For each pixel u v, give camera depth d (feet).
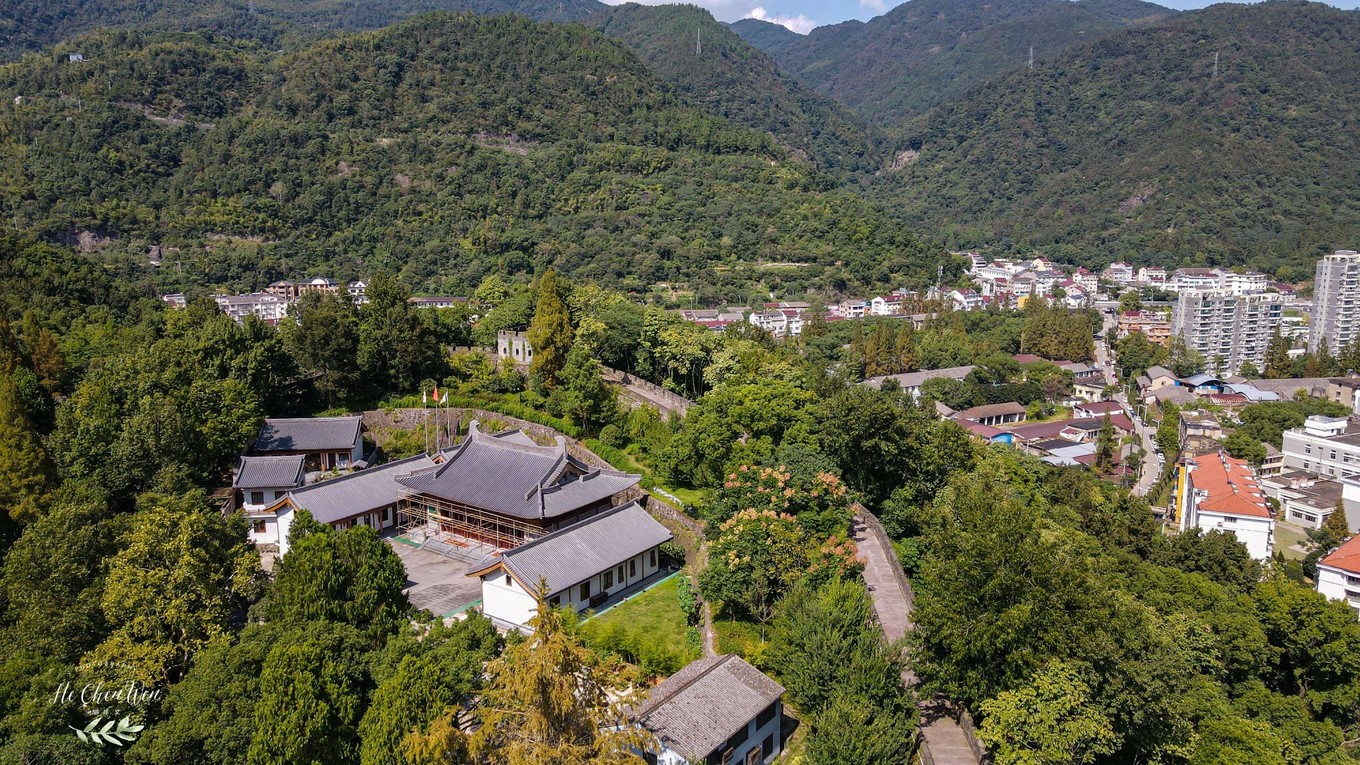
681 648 191.31
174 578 164.96
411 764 123.44
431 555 252.21
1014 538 153.89
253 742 134.51
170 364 289.12
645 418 311.47
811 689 156.46
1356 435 485.97
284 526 256.32
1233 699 223.10
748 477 226.99
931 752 150.61
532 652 111.96
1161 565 287.69
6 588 175.32
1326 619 232.73
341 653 150.61
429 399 343.67
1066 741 135.03
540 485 242.17
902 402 339.77
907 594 204.23
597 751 112.27
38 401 280.31
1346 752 206.08
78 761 131.34
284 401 342.44
